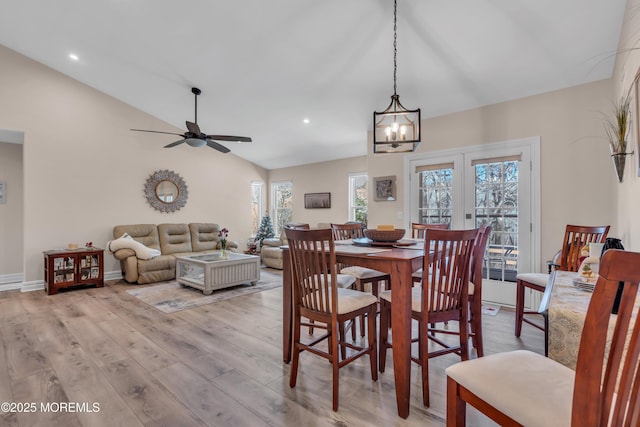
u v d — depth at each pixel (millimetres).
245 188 7547
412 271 1803
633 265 740
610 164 3078
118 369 2252
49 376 2156
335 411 1775
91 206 5203
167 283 5055
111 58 4316
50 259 4316
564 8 2414
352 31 3047
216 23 3291
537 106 3490
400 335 1739
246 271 4773
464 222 3975
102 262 4777
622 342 785
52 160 4820
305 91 4270
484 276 3885
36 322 3223
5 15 3762
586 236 2793
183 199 6375
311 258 1889
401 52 3186
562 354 1431
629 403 832
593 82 3168
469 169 3945
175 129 6227
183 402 1863
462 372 1199
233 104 4973
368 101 4250
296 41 3332
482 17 2609
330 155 6680
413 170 4430
